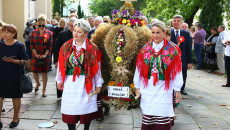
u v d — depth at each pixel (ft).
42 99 19.57
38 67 20.33
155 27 9.93
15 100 13.71
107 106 12.46
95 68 11.05
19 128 13.74
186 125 14.53
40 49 20.29
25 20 35.24
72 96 10.90
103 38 11.97
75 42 11.03
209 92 23.12
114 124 14.55
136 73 10.70
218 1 37.96
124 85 11.82
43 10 61.11
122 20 11.93
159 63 10.07
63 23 25.07
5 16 34.55
